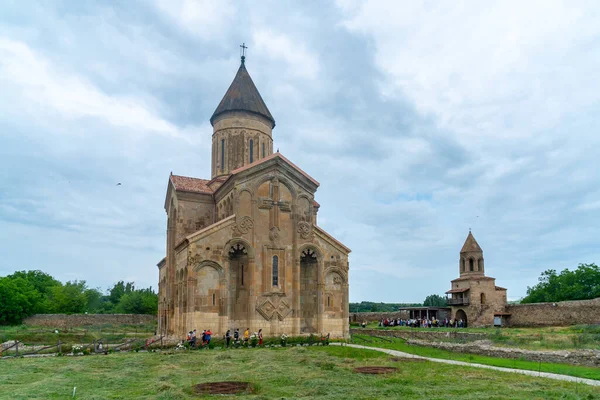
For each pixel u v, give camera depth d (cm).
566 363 2114
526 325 5903
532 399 1343
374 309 14850
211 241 3556
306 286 3981
